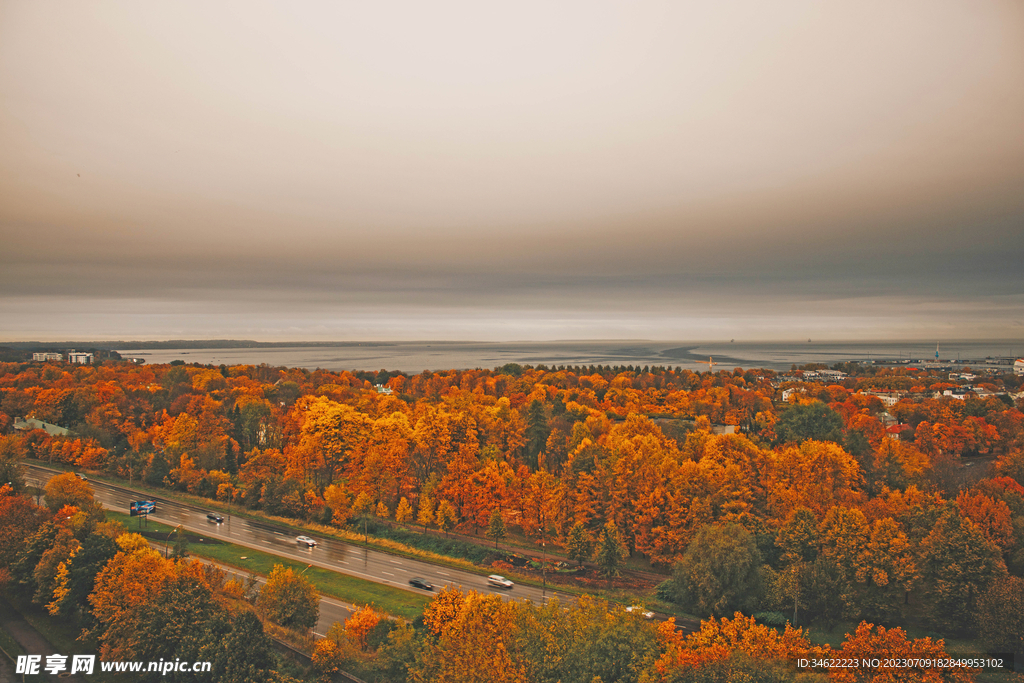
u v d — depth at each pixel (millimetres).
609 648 53031
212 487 119625
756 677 48250
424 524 101250
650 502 86938
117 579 63969
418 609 72938
